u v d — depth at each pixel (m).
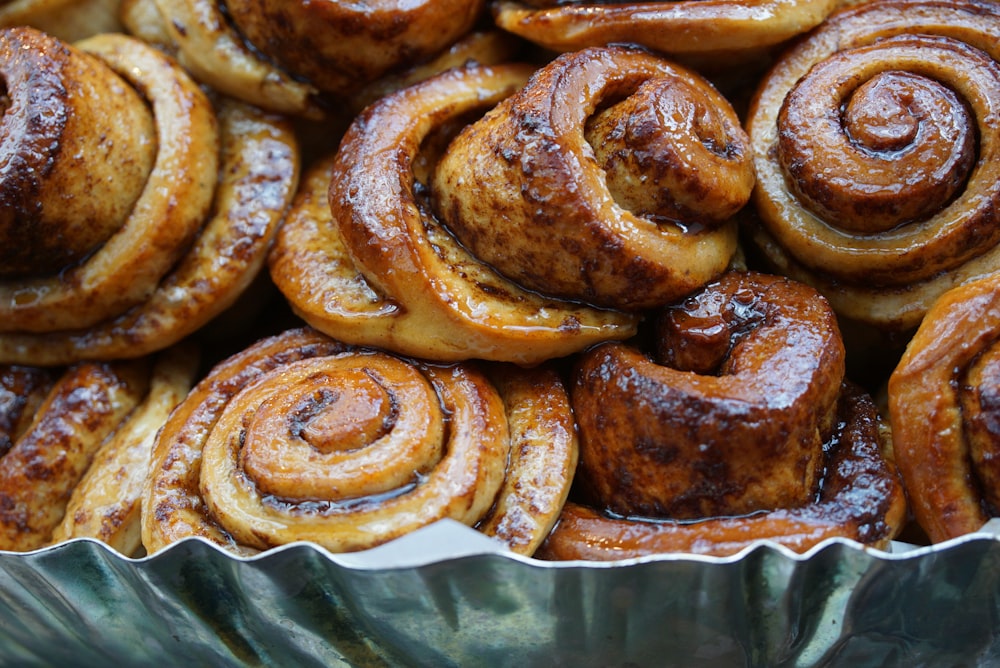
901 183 0.37
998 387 0.35
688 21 0.39
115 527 0.38
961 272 0.38
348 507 0.35
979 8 0.39
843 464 0.37
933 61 0.38
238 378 0.39
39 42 0.39
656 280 0.37
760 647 0.35
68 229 0.39
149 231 0.40
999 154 0.37
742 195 0.38
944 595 0.34
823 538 0.35
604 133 0.37
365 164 0.39
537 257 0.37
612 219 0.36
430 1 0.40
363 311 0.38
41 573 0.37
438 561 0.33
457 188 0.38
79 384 0.41
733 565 0.33
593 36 0.39
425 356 0.38
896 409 0.36
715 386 0.36
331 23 0.40
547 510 0.36
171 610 0.37
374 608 0.35
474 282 0.38
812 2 0.39
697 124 0.37
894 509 0.36
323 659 0.37
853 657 0.36
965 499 0.35
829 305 0.38
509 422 0.38
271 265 0.41
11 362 0.41
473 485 0.36
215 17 0.41
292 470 0.36
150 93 0.41
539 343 0.37
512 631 0.35
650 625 0.35
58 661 0.41
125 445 0.40
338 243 0.40
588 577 0.34
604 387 0.37
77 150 0.39
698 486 0.36
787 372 0.36
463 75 0.40
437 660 0.37
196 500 0.37
